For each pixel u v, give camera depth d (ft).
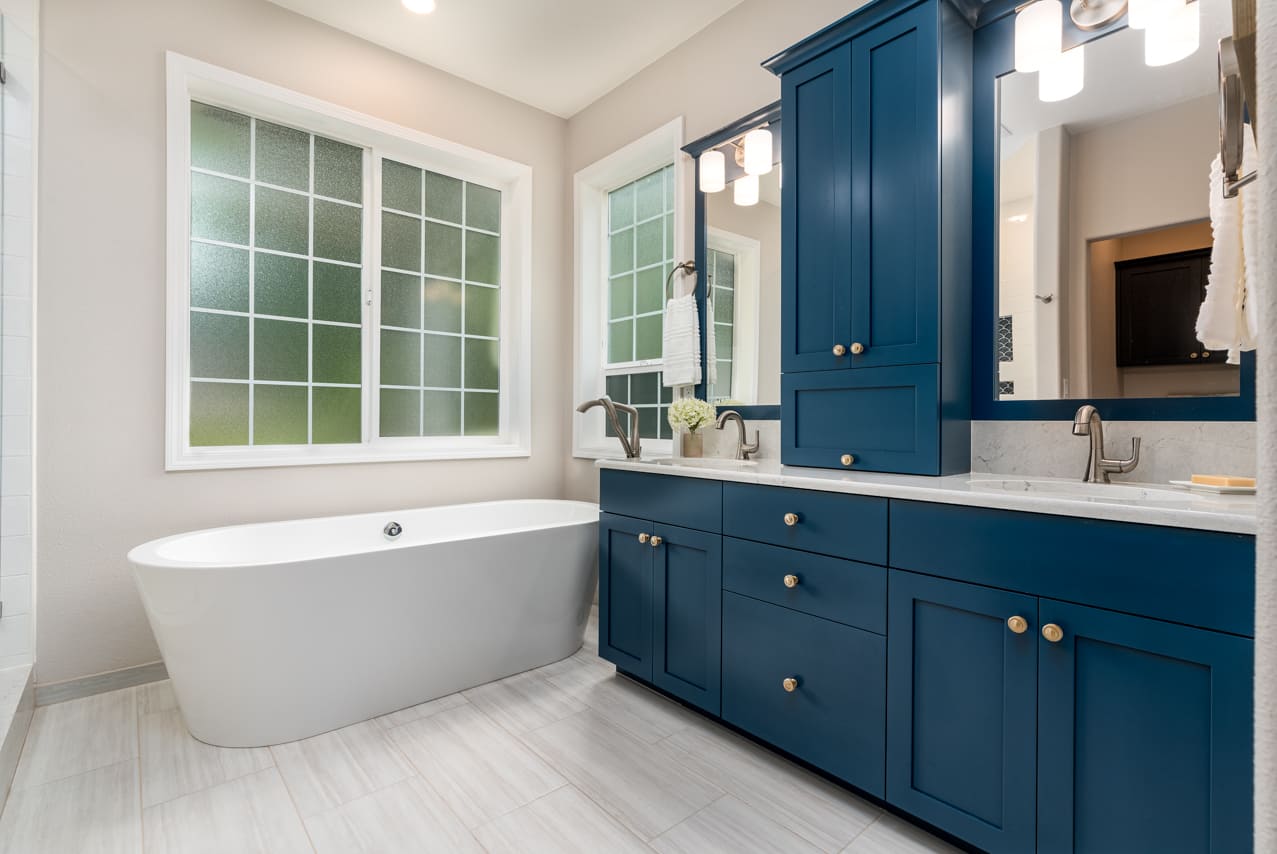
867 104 6.28
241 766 6.05
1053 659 4.30
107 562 7.57
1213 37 5.13
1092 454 5.38
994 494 4.62
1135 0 5.45
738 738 6.62
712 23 9.14
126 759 6.16
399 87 9.89
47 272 7.21
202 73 8.18
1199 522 3.70
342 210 9.88
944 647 4.87
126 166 7.68
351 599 6.79
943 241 5.84
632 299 11.17
